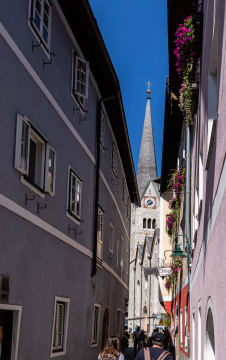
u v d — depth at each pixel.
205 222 8.11
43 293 10.39
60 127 11.89
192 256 13.60
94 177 15.93
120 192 23.70
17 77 9.06
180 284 20.50
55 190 11.32
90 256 15.30
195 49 9.78
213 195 6.42
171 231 23.84
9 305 8.45
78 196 13.70
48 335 10.76
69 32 12.73
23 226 9.20
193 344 12.55
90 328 15.43
